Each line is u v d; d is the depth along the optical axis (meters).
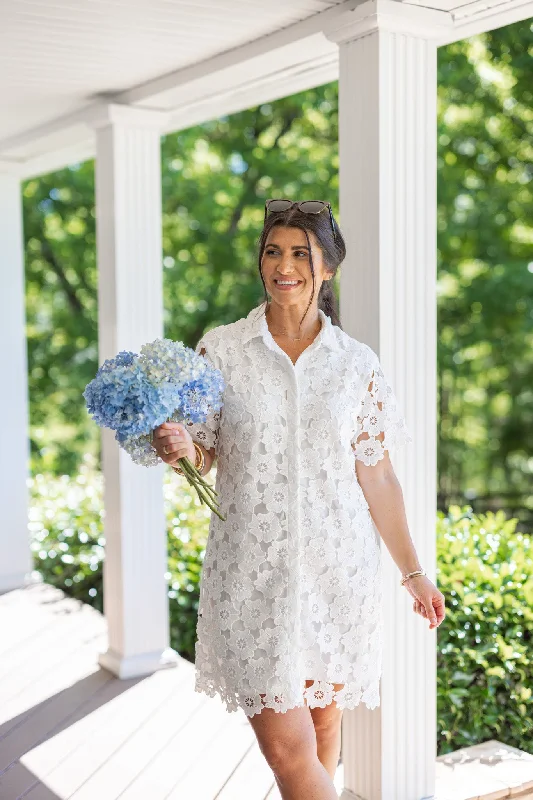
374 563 2.50
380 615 2.54
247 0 3.17
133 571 4.58
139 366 2.27
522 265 11.05
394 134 3.05
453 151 10.77
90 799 3.36
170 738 3.89
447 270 11.61
